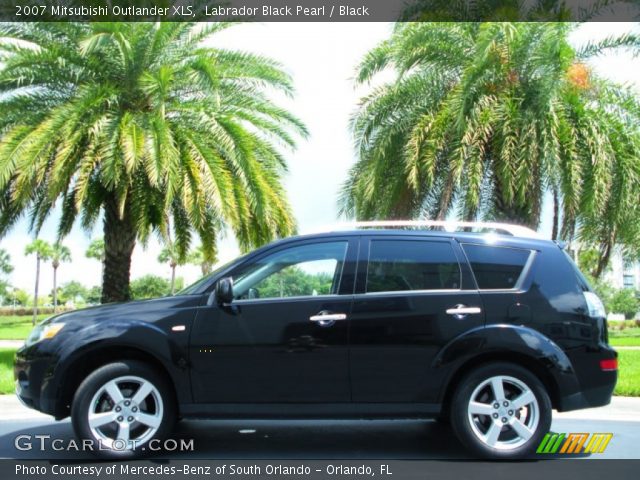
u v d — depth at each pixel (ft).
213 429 23.04
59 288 337.52
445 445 20.58
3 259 260.83
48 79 43.78
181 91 46.24
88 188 43.88
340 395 18.08
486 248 19.17
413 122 45.34
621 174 42.65
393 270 18.83
